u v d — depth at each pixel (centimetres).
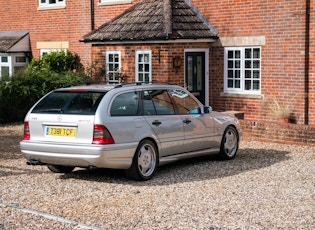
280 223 719
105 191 904
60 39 2314
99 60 1920
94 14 2170
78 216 762
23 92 1841
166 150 1031
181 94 1092
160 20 1769
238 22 1728
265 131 1407
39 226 717
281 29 1633
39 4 2394
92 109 940
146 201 836
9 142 1459
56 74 1930
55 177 1021
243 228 700
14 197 868
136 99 998
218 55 1791
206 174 1035
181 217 750
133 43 1798
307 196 859
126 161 952
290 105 1631
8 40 2439
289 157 1202
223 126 1163
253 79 1720
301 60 1596
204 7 1809
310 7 1573
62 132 953
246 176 1011
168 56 1703
